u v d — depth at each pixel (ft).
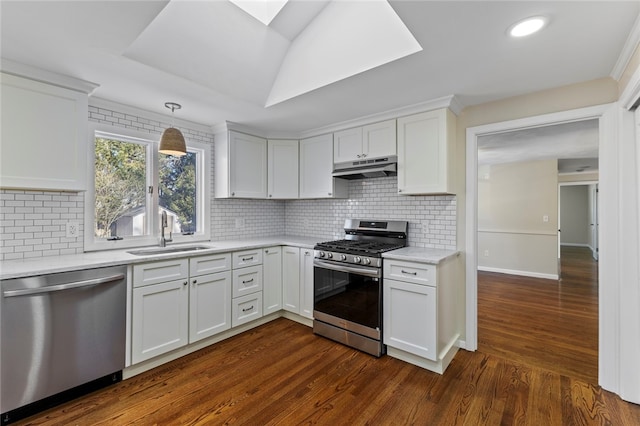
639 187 5.98
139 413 5.89
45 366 5.88
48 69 6.54
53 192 7.57
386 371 7.46
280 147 11.84
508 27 4.95
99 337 6.57
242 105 8.71
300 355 8.27
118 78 7.00
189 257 8.19
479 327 10.32
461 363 7.89
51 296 5.94
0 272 5.52
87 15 4.91
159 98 8.21
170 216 10.12
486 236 19.65
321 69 7.30
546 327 10.28
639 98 5.53
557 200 17.40
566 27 4.95
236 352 8.43
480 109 8.48
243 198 11.52
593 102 6.88
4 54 5.95
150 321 7.39
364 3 6.33
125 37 5.45
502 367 7.68
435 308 7.25
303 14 7.07
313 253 9.92
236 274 9.42
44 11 4.77
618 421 5.67
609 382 6.59
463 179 8.77
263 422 5.68
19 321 5.59
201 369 7.52
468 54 5.82
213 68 7.14
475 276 8.66
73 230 7.89
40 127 6.63
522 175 18.38
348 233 11.28
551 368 7.61
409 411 5.99
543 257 17.67
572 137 12.66
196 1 5.87
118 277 6.80
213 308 8.79
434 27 4.96
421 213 9.59
